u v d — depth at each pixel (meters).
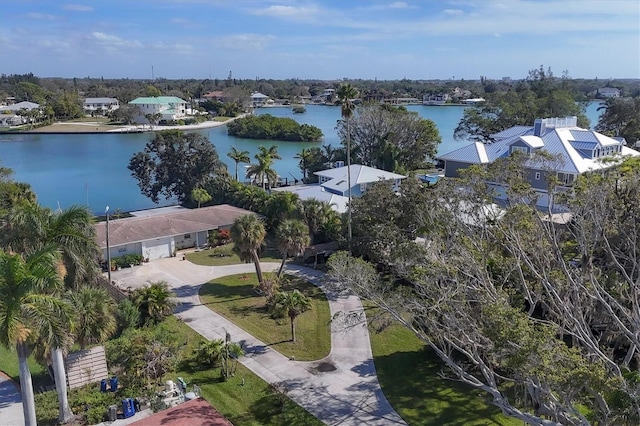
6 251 24.59
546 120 72.44
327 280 43.66
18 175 95.69
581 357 17.84
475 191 31.45
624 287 26.84
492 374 23.25
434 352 32.38
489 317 19.38
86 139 147.75
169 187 76.69
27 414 22.47
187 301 40.88
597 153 63.25
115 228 51.22
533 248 27.69
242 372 30.16
